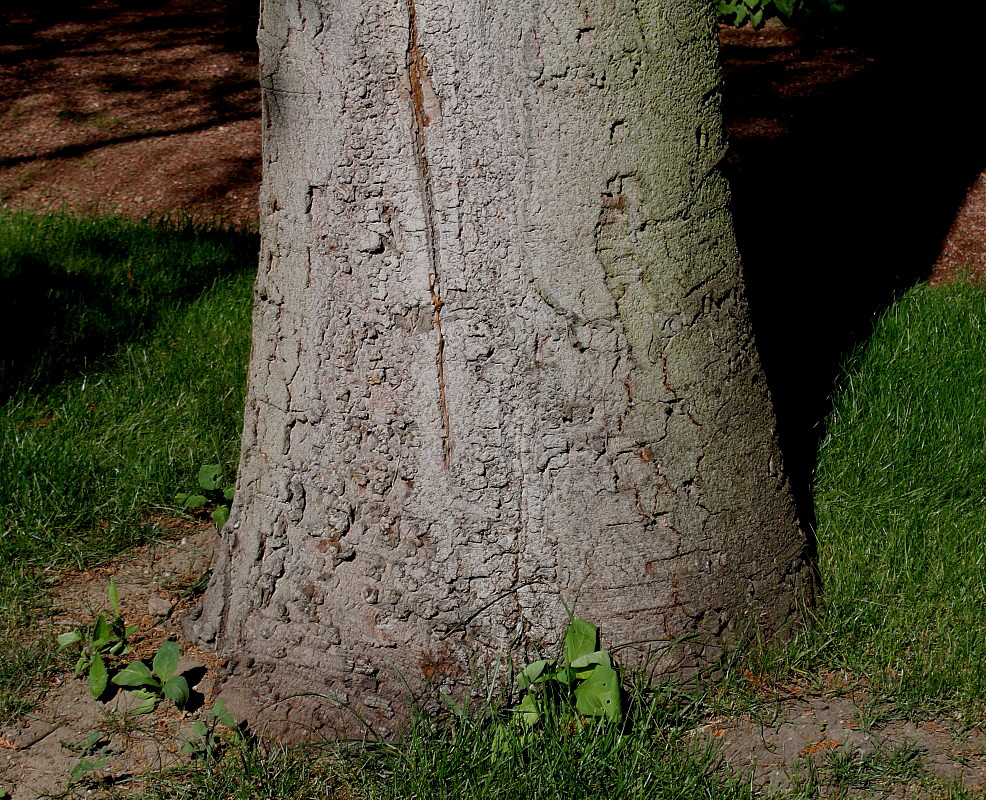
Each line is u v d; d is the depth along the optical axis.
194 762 2.44
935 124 7.38
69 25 10.36
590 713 2.36
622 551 2.45
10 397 3.92
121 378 4.11
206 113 8.18
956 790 2.28
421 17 2.16
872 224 5.87
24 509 3.31
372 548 2.47
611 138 2.23
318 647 2.54
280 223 2.43
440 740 2.39
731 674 2.58
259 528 2.59
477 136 2.22
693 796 2.26
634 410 2.38
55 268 5.00
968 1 9.49
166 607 2.95
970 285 5.05
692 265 2.39
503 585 2.45
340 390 2.43
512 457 2.39
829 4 9.43
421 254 2.30
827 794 2.30
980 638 2.70
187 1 11.20
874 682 2.62
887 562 3.02
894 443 3.57
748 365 2.56
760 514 2.61
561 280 2.29
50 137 7.66
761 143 7.14
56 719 2.59
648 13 2.20
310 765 2.42
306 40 2.26
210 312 4.66
